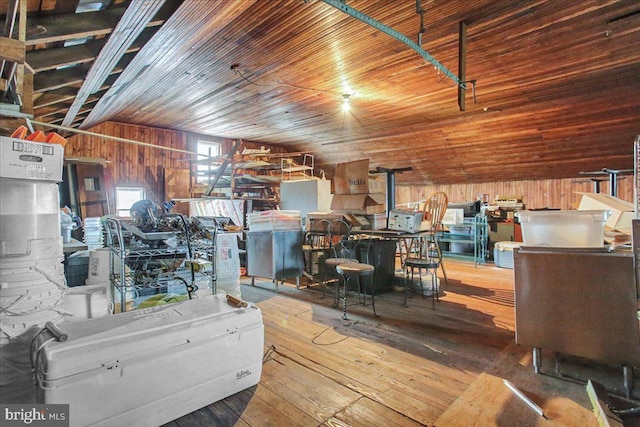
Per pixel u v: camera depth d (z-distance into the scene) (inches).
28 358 62.6
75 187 218.7
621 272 67.8
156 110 223.9
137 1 76.6
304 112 227.5
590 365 80.4
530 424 59.5
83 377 51.7
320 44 129.9
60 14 76.5
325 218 158.1
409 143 285.6
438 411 63.7
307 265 173.5
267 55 138.7
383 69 154.6
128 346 56.1
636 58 141.2
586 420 60.2
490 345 94.0
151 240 86.6
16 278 62.6
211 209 236.4
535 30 119.9
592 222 75.8
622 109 188.2
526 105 201.3
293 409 64.5
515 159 260.8
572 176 263.1
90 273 107.0
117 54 103.6
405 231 142.9
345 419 61.5
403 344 94.7
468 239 241.3
